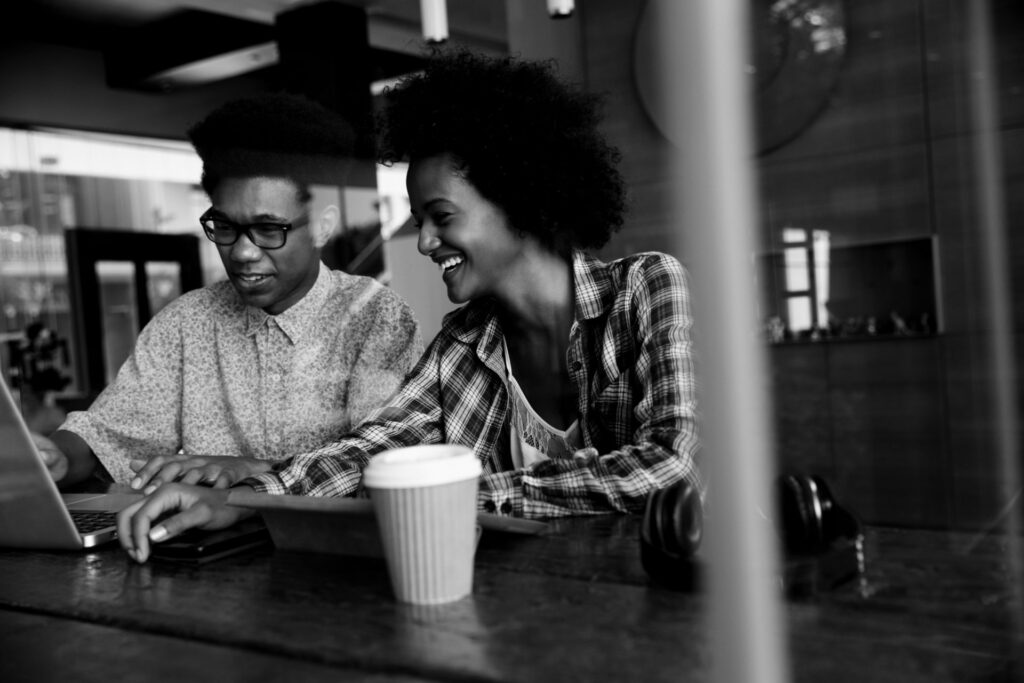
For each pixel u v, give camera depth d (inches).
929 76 137.2
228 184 62.6
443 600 24.6
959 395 135.3
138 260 199.2
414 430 48.8
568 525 34.7
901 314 142.0
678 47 11.4
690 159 11.4
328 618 24.0
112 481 61.7
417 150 48.7
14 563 34.8
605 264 48.3
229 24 172.2
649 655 19.3
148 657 22.4
